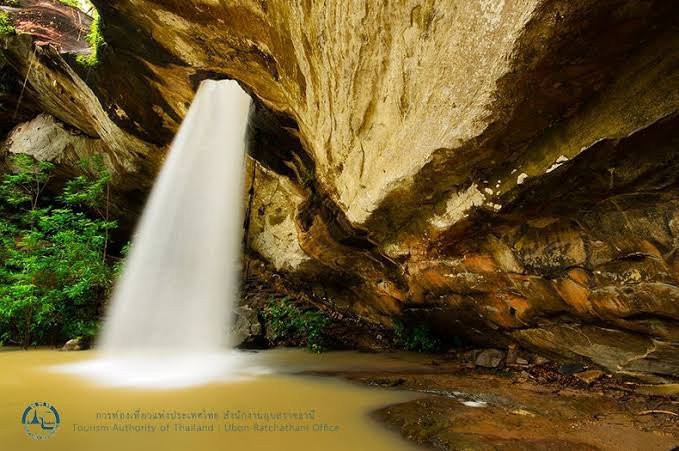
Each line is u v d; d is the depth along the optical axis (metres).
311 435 2.99
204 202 10.03
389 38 3.24
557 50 2.08
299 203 7.29
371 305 7.92
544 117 2.54
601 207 2.85
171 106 8.27
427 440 2.79
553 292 3.80
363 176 4.46
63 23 10.53
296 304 9.66
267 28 4.74
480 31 2.36
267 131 7.16
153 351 7.51
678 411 3.08
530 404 3.51
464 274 4.64
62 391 4.44
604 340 3.79
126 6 5.82
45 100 10.80
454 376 4.84
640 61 2.05
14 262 8.95
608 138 2.31
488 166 3.10
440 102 2.94
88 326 8.30
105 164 11.08
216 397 4.13
